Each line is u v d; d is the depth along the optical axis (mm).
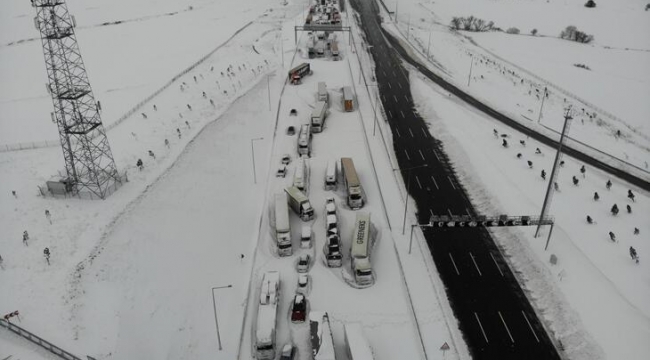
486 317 51062
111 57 135250
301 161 78688
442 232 64875
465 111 102438
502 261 59344
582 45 160250
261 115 101250
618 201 70000
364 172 79938
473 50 152875
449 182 76812
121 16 191750
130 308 51125
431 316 51281
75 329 47406
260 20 183250
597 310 50500
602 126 98750
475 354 46656
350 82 119188
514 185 73812
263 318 49094
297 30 152375
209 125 91375
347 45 148750
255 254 61188
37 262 54281
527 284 55562
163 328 50625
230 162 82750
